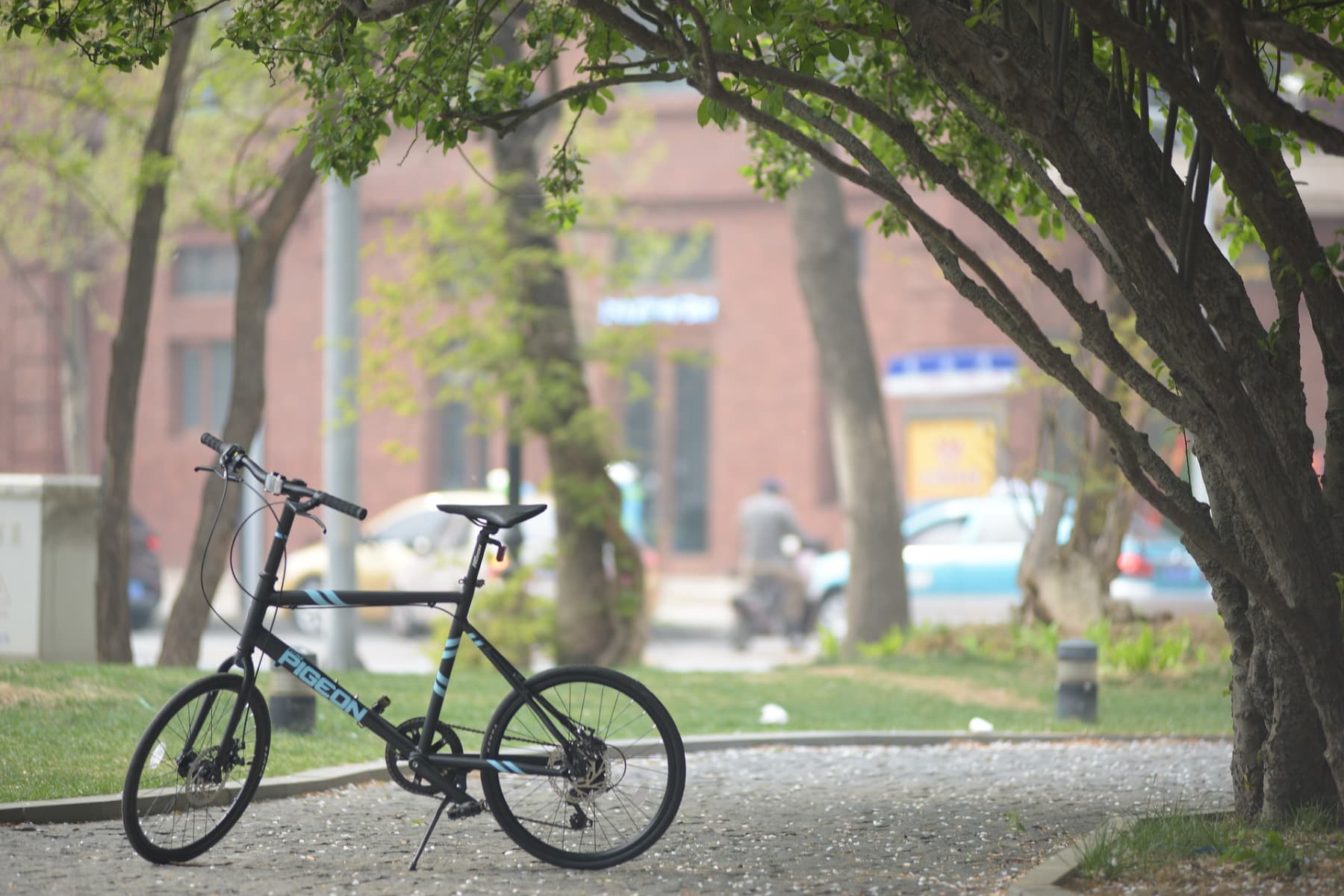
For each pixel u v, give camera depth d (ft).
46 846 50.80
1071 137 46.98
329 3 59.72
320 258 264.31
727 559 253.65
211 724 49.62
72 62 108.27
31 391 275.18
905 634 141.69
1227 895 43.88
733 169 250.78
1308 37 42.39
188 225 263.70
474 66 62.54
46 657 110.52
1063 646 97.86
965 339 236.02
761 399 252.01
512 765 48.83
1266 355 51.98
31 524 110.52
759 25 50.37
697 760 80.74
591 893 45.47
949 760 81.10
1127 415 122.21
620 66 59.47
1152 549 142.00
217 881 46.16
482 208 137.49
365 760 71.26
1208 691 111.24
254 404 110.52
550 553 140.87
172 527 276.00
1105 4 44.98
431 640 144.87
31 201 202.28
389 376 140.05
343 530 126.72
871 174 48.60
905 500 222.28
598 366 254.68
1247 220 64.90
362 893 44.98
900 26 54.19
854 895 45.73
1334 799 52.34
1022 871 49.37
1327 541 50.80
